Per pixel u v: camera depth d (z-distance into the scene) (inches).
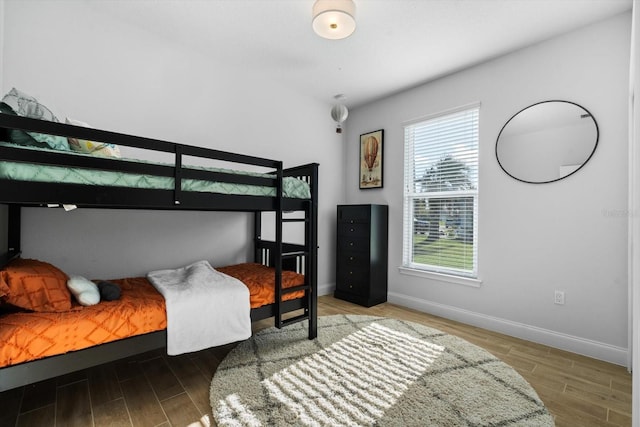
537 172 99.7
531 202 101.3
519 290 103.5
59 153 51.4
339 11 73.7
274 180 85.6
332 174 158.9
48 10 82.7
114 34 93.0
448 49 104.7
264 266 111.0
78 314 56.9
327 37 83.4
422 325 111.0
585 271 90.7
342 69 120.7
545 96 98.4
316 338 96.4
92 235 91.2
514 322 104.2
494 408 62.2
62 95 84.8
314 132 149.4
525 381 73.1
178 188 65.6
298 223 141.6
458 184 121.7
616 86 85.8
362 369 77.2
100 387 69.5
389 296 143.3
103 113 91.4
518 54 104.4
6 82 77.2
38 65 81.4
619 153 85.3
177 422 58.0
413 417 58.9
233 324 75.1
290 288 89.5
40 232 83.4
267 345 91.0
